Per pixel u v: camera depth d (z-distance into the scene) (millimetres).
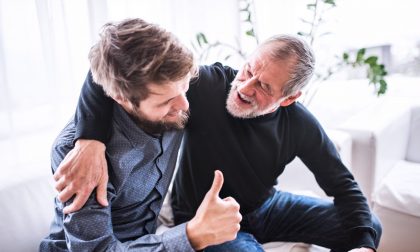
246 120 960
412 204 1254
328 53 1999
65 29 1195
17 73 1090
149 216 904
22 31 1083
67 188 644
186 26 1792
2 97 1058
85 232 639
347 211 962
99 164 678
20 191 887
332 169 1011
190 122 950
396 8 1896
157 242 650
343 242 955
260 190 1021
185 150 978
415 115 1717
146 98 635
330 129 1455
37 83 1144
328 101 1854
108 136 736
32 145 1154
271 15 1962
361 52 1549
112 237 665
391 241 1328
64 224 654
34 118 1155
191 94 955
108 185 723
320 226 1000
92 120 718
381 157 1400
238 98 922
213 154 953
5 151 1084
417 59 1928
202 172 966
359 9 1952
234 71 1056
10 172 969
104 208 662
